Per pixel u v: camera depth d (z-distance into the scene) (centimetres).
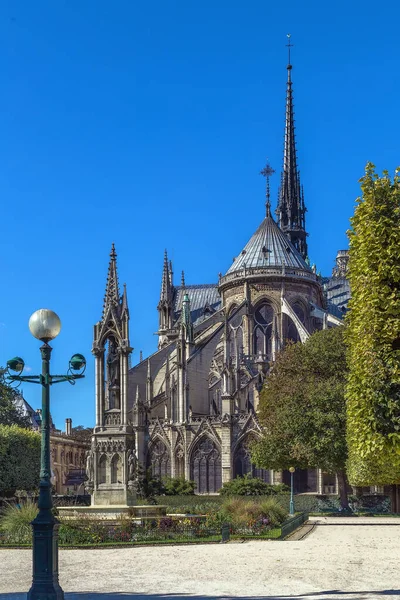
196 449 11344
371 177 3156
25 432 8319
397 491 8694
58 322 2470
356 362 3083
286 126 19275
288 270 13250
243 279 13300
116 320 4512
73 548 3962
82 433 16575
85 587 2586
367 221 3095
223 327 12706
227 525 4422
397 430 2950
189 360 12262
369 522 6694
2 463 7975
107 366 4516
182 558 3450
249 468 10919
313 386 7912
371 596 2314
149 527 4353
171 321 17638
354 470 4719
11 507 4866
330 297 19450
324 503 8744
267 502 5438
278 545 4166
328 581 2681
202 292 18012
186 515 5056
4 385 10531
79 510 4372
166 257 18138
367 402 2992
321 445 7575
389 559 3444
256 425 10869
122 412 4456
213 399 12412
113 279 4572
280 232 13938
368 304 3033
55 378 2456
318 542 4409
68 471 15150
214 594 2381
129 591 2478
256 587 2531
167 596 2347
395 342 3059
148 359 13388
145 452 11762
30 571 3092
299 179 19300
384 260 3014
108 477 4450
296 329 13088
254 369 12112
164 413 12569
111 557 3531
